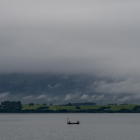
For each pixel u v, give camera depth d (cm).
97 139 14562
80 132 18488
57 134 17025
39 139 14438
